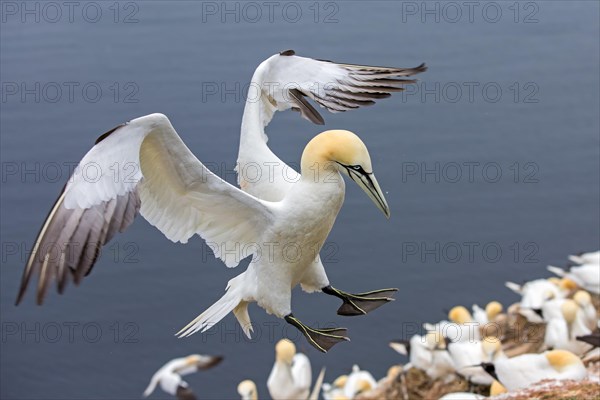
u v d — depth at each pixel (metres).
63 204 7.18
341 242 20.34
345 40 26.88
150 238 20.77
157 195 8.34
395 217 20.95
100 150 7.37
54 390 17.42
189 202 8.45
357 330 18.39
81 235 7.18
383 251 20.12
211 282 19.61
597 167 22.27
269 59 9.90
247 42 26.80
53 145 23.19
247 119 9.53
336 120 23.80
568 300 16.36
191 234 8.65
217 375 17.44
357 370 16.53
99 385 17.55
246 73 25.36
